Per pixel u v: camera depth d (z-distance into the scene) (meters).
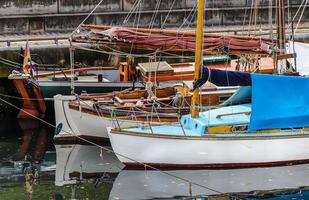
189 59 38.31
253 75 27.55
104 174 28.17
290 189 26.45
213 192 26.12
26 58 34.69
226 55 32.34
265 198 25.66
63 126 31.48
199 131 27.77
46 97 34.38
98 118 30.58
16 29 39.47
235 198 25.66
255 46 29.44
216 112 28.91
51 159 30.02
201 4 27.08
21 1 39.38
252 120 27.75
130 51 38.03
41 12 39.66
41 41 38.56
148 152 27.81
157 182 27.09
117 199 25.58
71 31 39.94
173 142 27.58
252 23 41.22
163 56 34.84
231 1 41.31
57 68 37.06
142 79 34.00
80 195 26.03
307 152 28.42
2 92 37.00
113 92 33.03
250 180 27.19
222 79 27.83
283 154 28.25
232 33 39.69
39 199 25.73
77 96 31.19
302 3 39.09
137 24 38.72
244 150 27.91
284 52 30.38
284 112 28.09
